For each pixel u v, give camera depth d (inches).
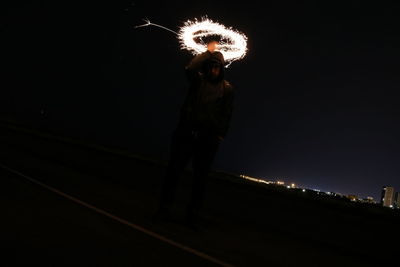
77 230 239.0
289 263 235.1
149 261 201.0
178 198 422.6
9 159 540.4
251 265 219.8
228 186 570.6
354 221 422.6
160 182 509.7
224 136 292.5
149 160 691.4
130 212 308.3
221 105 291.6
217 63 285.7
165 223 290.0
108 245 218.2
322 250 282.8
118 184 455.5
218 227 306.7
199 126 286.4
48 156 631.8
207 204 412.2
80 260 190.1
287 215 407.2
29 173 436.8
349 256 277.6
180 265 201.9
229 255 231.8
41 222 245.6
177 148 290.8
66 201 316.2
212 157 290.2
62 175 459.5
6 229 222.5
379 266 263.3
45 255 190.9
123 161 677.3
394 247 325.7
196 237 262.4
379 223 434.6
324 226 376.2
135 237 240.8
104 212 294.8
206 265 208.1
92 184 425.1
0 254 185.2
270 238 294.7
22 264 177.0
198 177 288.4
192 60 285.3
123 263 193.2
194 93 288.7
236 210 398.3
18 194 319.3
